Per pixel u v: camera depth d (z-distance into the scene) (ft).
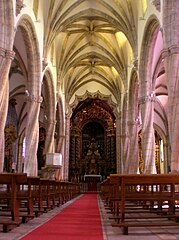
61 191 46.52
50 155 78.38
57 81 96.99
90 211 36.60
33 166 65.67
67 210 37.86
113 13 77.05
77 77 120.16
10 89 102.63
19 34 67.46
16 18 52.54
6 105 48.24
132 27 73.92
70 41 96.43
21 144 122.31
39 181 29.68
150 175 21.16
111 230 21.45
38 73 68.69
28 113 67.46
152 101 66.85
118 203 26.25
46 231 20.61
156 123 120.98
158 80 97.14
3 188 46.01
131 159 84.99
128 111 89.81
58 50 95.86
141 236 18.98
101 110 147.33
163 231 21.15
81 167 142.72
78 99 126.21
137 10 72.64
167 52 47.57
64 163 118.62
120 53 96.07
